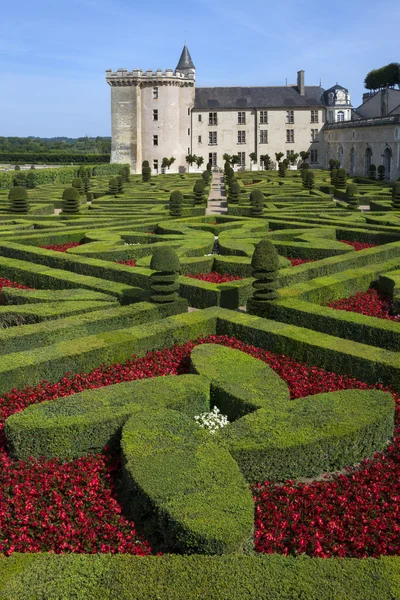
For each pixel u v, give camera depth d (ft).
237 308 53.62
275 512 23.81
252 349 41.04
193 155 306.96
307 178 158.92
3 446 29.01
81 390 34.55
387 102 270.26
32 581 17.52
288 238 80.84
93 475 25.79
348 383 35.81
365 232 80.69
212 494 22.07
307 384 35.76
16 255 70.54
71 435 27.32
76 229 88.38
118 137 305.73
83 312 45.93
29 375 34.55
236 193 126.62
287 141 313.94
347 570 17.99
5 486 24.84
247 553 20.94
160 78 297.74
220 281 60.80
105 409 28.89
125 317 43.91
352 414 28.78
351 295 54.85
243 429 27.22
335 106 310.24
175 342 41.83
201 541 19.92
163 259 46.19
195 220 98.63
